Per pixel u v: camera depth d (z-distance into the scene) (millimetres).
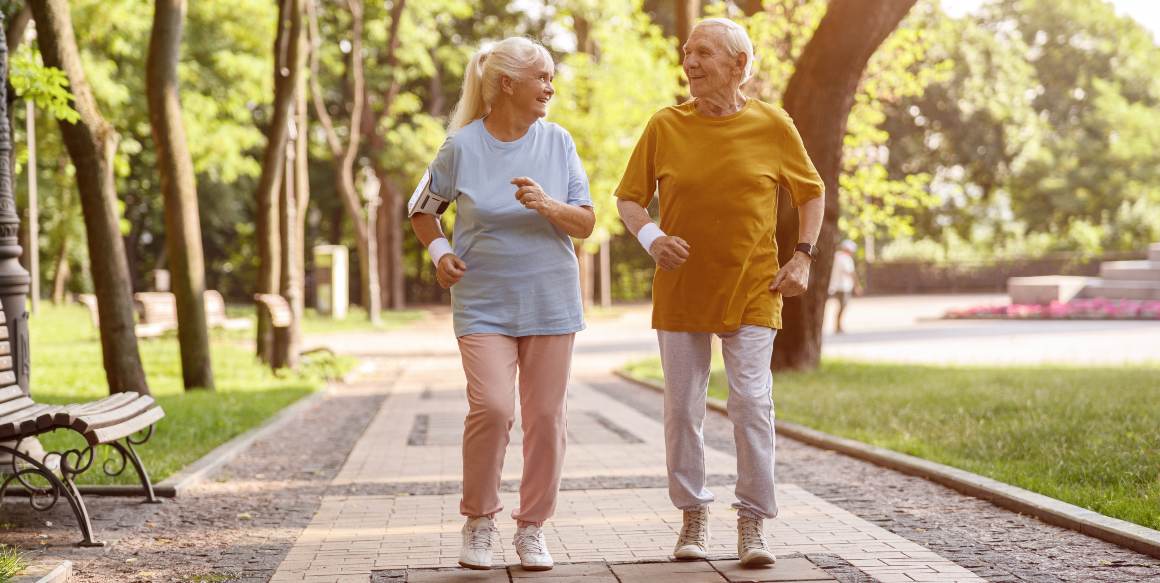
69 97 9359
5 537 5320
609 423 10156
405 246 51312
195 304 12664
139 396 6430
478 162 4289
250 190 43188
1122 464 6387
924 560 4543
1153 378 11602
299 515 5941
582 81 29734
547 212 4160
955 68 45938
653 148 4438
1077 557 4625
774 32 16609
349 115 37906
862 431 8578
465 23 43062
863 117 17484
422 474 7262
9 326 6785
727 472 7207
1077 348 18391
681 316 4348
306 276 51688
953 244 53062
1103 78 54000
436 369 17453
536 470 4371
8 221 6844
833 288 23922
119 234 10211
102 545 5168
